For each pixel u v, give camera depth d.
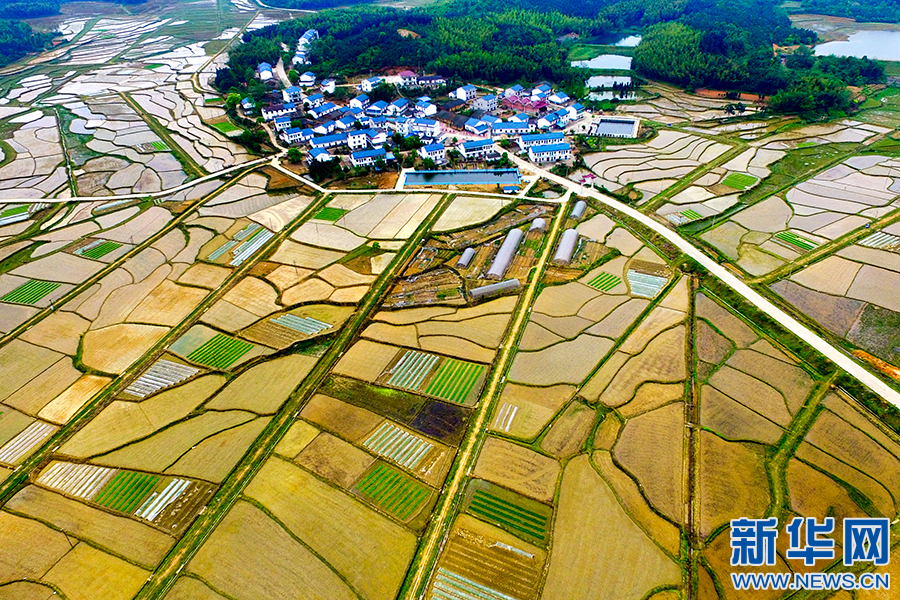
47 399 60.50
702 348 64.62
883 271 76.38
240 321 72.00
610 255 83.25
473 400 58.62
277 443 54.16
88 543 45.72
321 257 85.88
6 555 45.09
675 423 55.06
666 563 43.06
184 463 52.41
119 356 66.38
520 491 48.91
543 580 42.22
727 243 85.44
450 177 110.25
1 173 119.81
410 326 70.00
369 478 50.50
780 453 51.50
